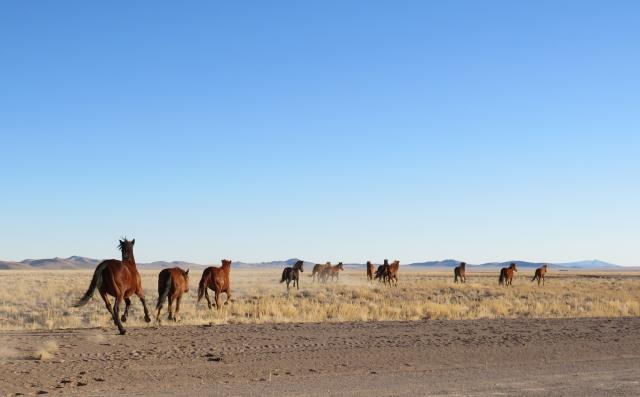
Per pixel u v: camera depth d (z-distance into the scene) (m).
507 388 11.89
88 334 19.06
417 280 72.31
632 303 33.75
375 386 12.09
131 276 20.05
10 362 14.44
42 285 50.72
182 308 28.33
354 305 29.78
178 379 12.77
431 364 14.74
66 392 11.51
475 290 47.56
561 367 14.41
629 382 12.55
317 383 12.41
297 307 29.28
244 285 53.28
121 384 12.25
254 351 16.25
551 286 55.41
